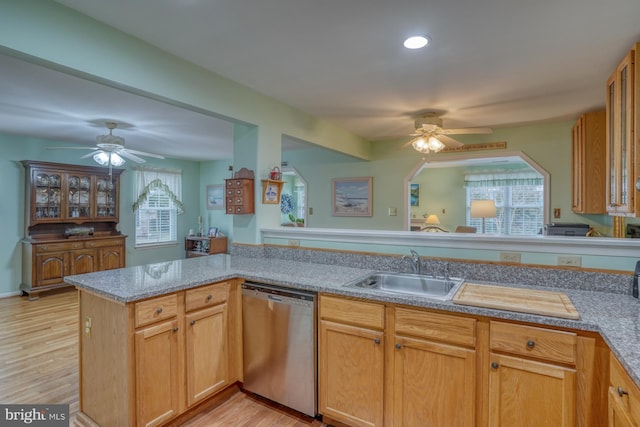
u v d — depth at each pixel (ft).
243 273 7.57
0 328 11.96
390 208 16.78
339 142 14.06
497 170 25.71
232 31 6.53
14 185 16.06
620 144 7.27
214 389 7.18
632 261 5.74
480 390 5.14
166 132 14.74
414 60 7.70
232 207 9.86
